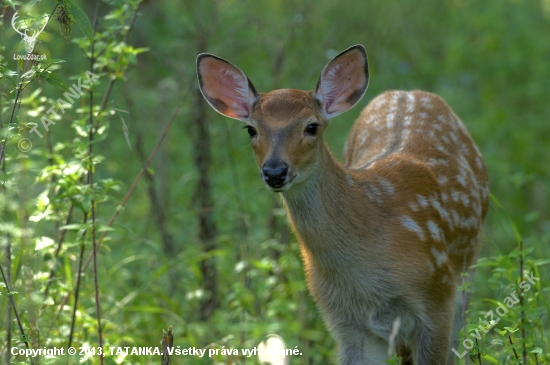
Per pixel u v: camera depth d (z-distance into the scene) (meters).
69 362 9.26
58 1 8.93
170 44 16.20
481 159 12.45
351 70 10.47
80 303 10.86
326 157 9.89
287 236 13.72
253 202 14.63
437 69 19.06
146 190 15.26
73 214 11.48
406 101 12.40
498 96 18.66
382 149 11.71
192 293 12.22
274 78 15.97
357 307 10.12
